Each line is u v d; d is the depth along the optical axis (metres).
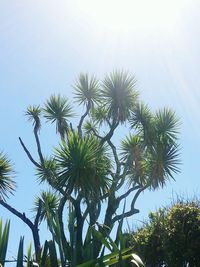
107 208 14.19
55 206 16.17
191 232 11.67
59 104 18.42
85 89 17.98
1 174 17.20
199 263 11.43
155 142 16.61
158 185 16.12
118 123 16.88
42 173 16.52
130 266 8.52
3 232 9.00
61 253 9.20
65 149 13.26
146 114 17.17
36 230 15.41
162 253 12.10
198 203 12.42
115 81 17.17
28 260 9.20
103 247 9.20
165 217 12.25
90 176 13.08
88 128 17.83
